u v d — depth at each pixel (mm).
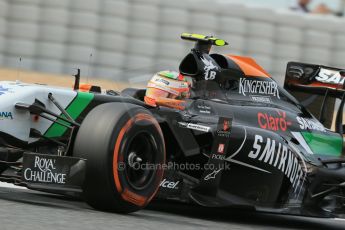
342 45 49656
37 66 46062
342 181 22703
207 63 20828
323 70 25516
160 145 17328
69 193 16875
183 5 47375
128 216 16453
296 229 20766
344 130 25391
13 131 17625
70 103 18984
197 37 20922
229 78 21375
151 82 20266
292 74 25922
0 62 45500
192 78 20672
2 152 17250
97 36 46750
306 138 22625
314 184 22172
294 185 21547
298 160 21672
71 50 46438
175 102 19531
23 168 15984
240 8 48062
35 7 46000
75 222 14117
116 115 16281
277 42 48750
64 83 42406
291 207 21250
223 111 20625
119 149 16125
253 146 20297
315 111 25438
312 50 49281
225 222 19266
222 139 19141
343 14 53188
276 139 21047
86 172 16062
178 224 16250
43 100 18312
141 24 46969
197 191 19234
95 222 14445
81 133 16328
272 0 51281
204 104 20391
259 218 22516
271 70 48531
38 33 46156
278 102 22719
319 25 49469
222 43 21203
